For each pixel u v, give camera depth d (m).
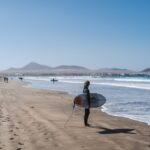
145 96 31.50
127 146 8.97
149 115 16.83
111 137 10.27
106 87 53.78
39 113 16.19
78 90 43.72
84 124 12.62
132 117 16.02
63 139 9.81
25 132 10.81
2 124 12.34
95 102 13.07
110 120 14.33
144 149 8.63
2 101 22.77
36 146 8.80
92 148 8.68
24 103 21.77
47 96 29.56
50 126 12.15
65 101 23.94
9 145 8.84
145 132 11.30
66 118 14.51
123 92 38.72
